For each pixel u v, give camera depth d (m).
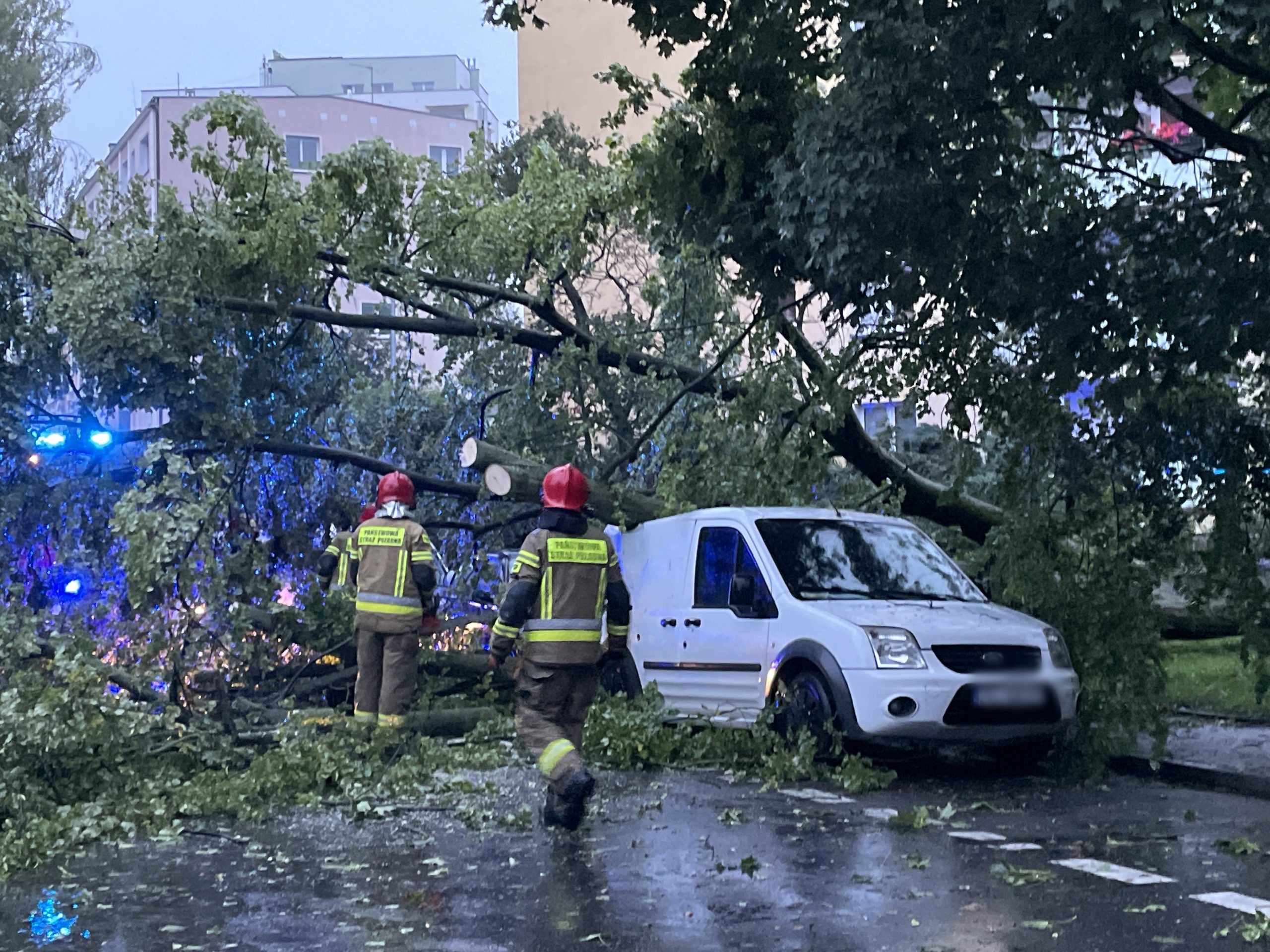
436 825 7.21
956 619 9.00
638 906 5.37
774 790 8.39
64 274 10.38
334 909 5.35
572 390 12.83
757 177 10.55
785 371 10.88
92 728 7.46
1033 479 10.26
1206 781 8.70
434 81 87.88
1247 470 9.52
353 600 10.81
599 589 7.08
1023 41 7.54
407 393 14.12
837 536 10.07
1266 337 8.14
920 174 8.20
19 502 10.40
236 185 11.02
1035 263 8.66
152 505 9.71
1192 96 10.47
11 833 6.48
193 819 7.45
